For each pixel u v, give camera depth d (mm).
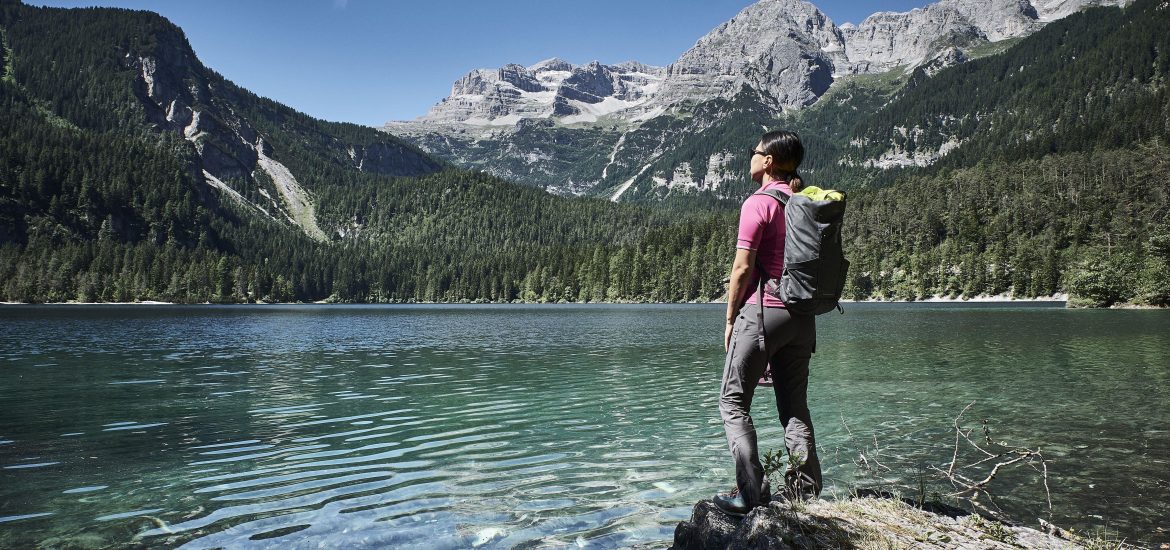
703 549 4246
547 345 30000
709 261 179500
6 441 8812
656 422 10297
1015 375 16828
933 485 6406
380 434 9359
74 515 5508
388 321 65438
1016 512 5516
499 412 11359
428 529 5172
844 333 37500
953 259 163875
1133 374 16859
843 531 3967
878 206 192000
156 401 12695
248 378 16812
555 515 5559
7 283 169125
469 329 47000
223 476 6914
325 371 18594
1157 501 5816
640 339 34375
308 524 5297
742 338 4398
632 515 5551
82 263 187250
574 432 9453
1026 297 143625
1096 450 8086
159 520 5387
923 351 24750
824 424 10000
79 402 12547
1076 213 161250
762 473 4477
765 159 4707
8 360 22062
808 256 4121
